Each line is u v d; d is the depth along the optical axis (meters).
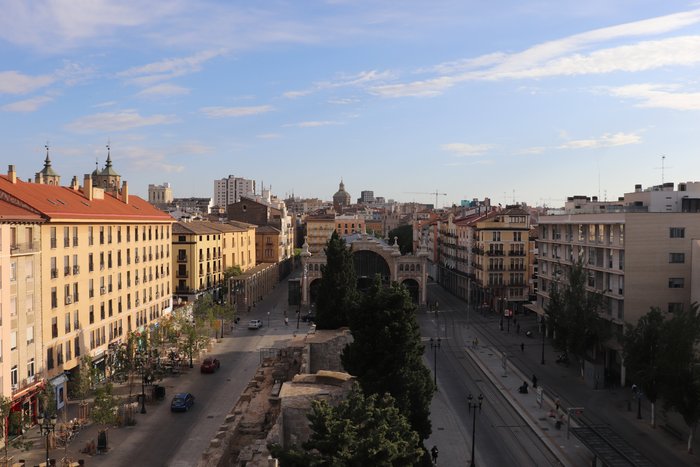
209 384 70.81
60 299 62.34
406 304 45.62
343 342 58.50
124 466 46.84
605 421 58.41
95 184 134.88
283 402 34.06
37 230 57.62
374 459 24.70
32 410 55.88
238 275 128.62
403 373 44.09
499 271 125.25
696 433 54.56
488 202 160.12
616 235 75.81
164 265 97.38
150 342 76.06
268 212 191.62
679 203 91.56
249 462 28.70
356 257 133.25
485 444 53.06
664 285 73.38
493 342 96.38
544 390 69.38
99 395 51.94
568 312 74.19
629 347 60.25
